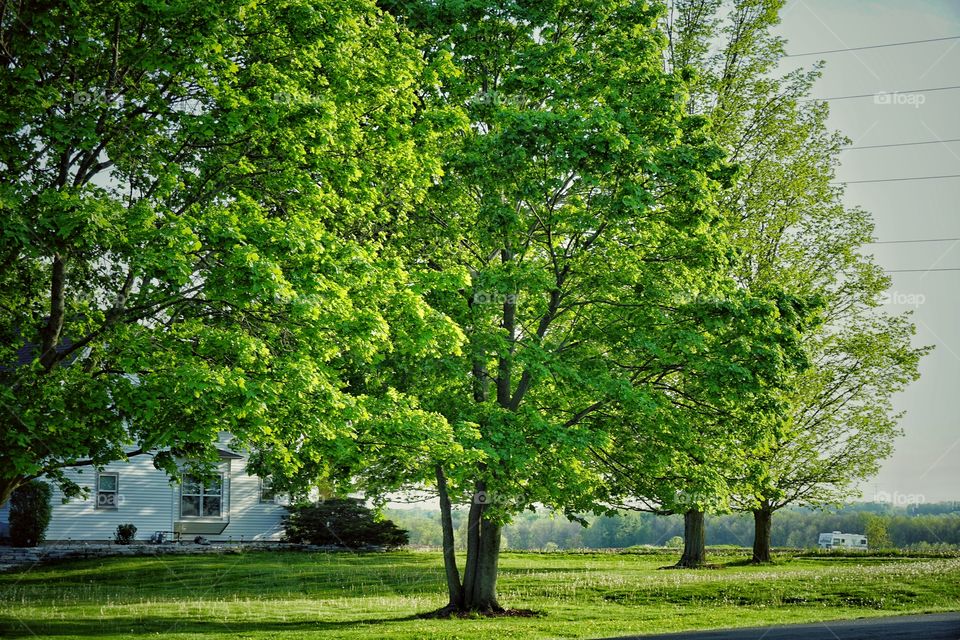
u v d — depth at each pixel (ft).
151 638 55.31
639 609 72.33
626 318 68.74
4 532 115.96
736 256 72.18
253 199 53.93
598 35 72.38
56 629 58.59
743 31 112.16
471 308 67.92
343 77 55.06
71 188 44.83
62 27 47.11
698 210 66.49
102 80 49.70
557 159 61.00
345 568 106.63
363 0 57.00
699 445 72.13
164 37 48.24
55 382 46.42
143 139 49.34
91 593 85.40
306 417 49.67
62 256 44.93
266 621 65.77
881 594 73.36
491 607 72.64
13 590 86.28
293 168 52.90
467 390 70.38
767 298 69.87
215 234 46.14
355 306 54.03
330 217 57.31
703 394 72.90
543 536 382.01
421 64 61.46
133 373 48.03
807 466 114.83
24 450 44.09
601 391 65.26
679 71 70.49
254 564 108.27
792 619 63.77
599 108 61.87
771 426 74.23
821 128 114.21
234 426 48.34
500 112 62.95
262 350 47.70
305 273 48.24
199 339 49.42
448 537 74.33
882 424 113.39
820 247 114.21
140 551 115.34
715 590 78.69
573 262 69.10
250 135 52.13
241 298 46.60
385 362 66.03
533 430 65.87
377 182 60.34
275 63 53.16
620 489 73.61
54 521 120.37
